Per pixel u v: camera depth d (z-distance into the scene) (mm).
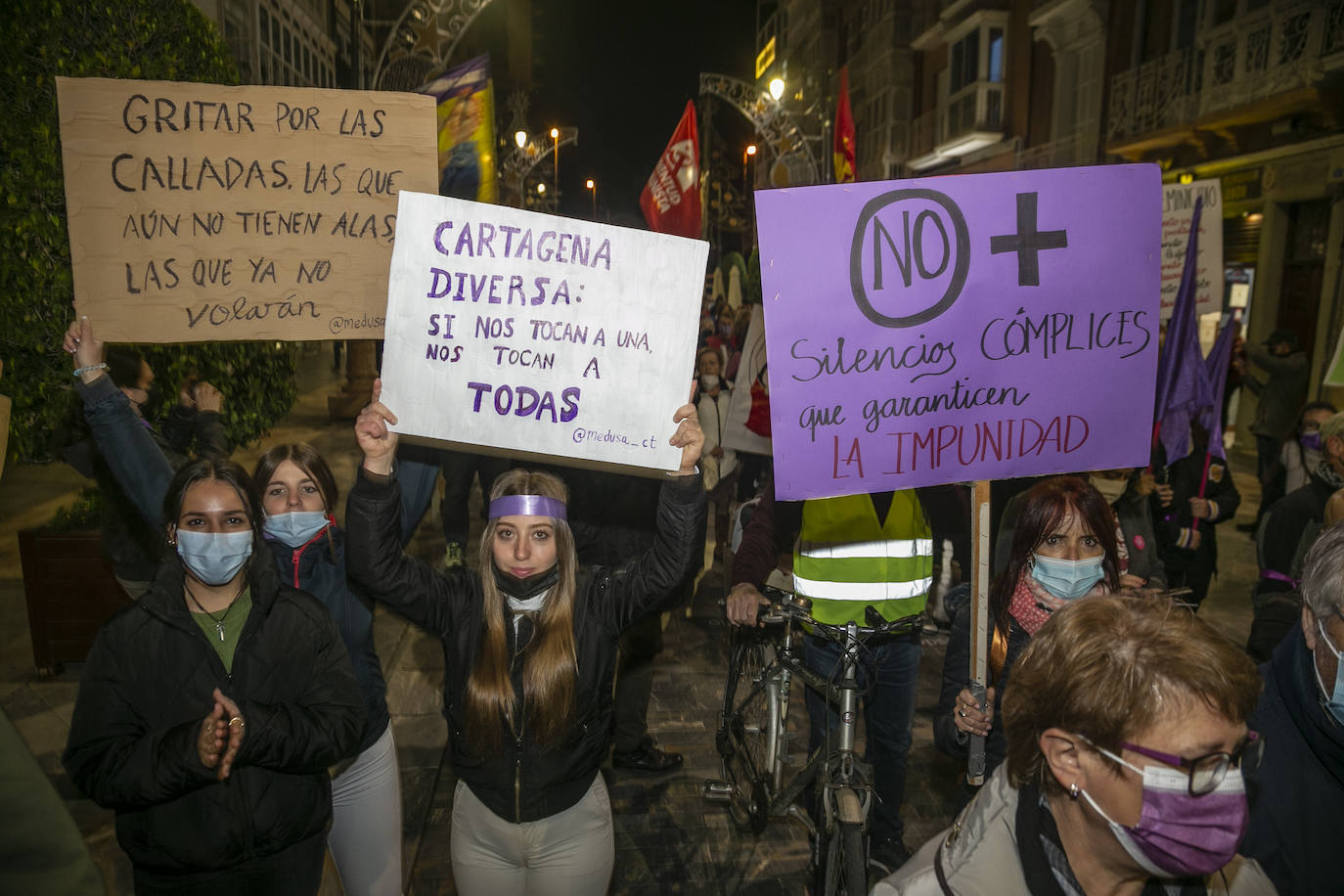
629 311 2270
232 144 2561
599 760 2377
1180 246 5410
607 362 2277
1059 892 1226
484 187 4754
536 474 2326
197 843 1979
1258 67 12305
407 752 4289
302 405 14102
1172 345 4188
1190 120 13703
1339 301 11766
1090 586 2400
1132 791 1135
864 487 2338
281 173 2596
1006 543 2789
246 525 2076
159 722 2016
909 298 2307
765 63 26031
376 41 7961
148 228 2527
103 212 2498
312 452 2594
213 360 5602
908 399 2334
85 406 2518
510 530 2252
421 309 2236
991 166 21609
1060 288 2377
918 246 2301
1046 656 1233
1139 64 15445
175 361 5234
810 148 15883
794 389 2285
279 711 1987
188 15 5383
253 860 2059
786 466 2295
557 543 2268
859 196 2271
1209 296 5375
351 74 7613
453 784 4148
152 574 3975
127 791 1843
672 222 11656
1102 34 16328
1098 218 2385
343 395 12750
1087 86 16922
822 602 3211
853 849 2566
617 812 4035
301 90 2586
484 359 2256
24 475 8156
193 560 2031
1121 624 1187
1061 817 1258
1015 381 2383
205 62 5535
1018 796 1283
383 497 2229
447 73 4781
